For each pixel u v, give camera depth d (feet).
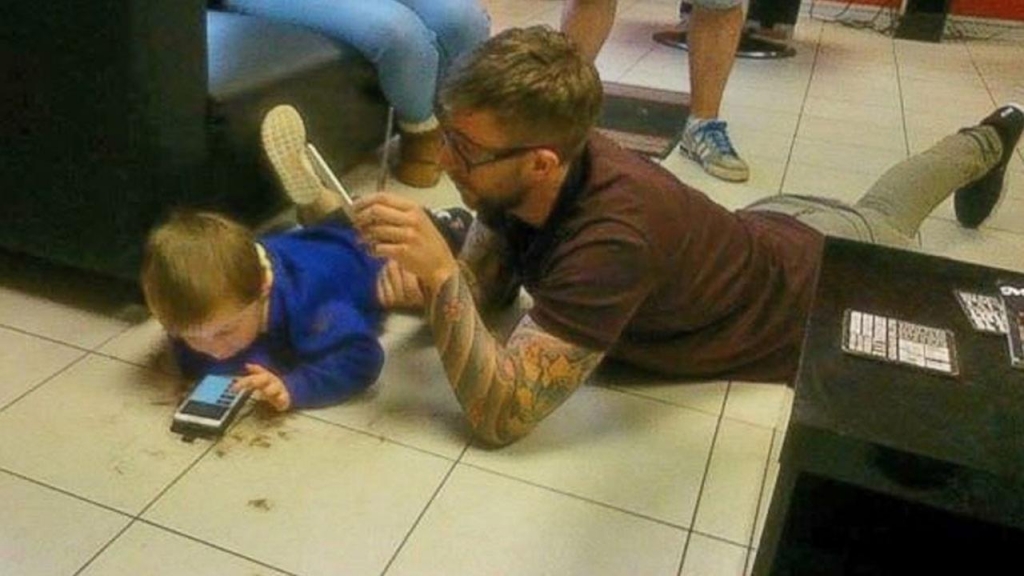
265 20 5.61
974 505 2.26
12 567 3.10
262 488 3.54
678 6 13.75
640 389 4.38
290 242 4.25
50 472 3.52
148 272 3.77
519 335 3.75
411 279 4.60
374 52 5.82
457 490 3.62
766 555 2.53
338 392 4.02
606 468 3.82
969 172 5.76
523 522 3.50
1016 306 2.96
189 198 4.45
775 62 11.09
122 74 3.97
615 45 11.27
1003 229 6.65
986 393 2.51
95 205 4.30
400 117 6.30
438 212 5.35
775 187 7.12
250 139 4.78
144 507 3.40
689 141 7.41
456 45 6.43
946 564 2.91
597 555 3.38
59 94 4.09
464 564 3.29
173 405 3.96
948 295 3.02
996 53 12.84
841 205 5.16
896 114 9.41
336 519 3.43
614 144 3.97
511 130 3.39
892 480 2.31
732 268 4.18
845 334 2.73
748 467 3.91
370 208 3.54
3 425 3.74
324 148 5.59
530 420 3.74
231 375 4.03
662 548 3.44
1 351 4.21
